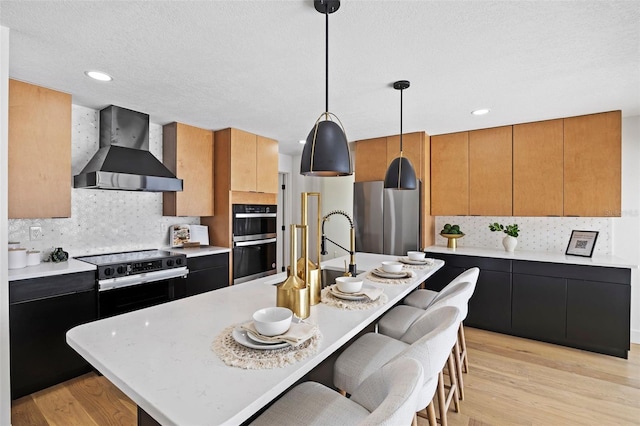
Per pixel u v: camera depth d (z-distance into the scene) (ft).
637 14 5.05
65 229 9.70
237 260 12.87
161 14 5.14
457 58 6.56
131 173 9.49
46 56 6.55
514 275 11.00
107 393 7.64
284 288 4.62
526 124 11.35
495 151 11.94
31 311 7.45
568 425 6.51
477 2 4.80
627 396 7.49
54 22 5.36
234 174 12.55
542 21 5.27
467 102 9.23
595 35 5.67
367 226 13.52
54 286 7.79
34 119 7.95
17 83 7.70
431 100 9.07
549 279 10.42
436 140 13.17
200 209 12.35
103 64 6.92
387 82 7.81
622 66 6.89
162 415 2.52
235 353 3.48
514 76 7.43
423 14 5.10
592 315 9.78
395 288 6.50
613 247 10.83
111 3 4.86
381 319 6.72
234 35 5.76
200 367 3.24
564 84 7.89
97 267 8.51
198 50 6.31
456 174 12.73
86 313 8.32
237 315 4.81
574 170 10.56
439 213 13.12
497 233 12.99
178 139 11.59
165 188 10.14
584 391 7.70
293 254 4.81
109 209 10.71
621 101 9.12
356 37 5.80
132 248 11.32
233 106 9.74
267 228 14.46
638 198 10.44
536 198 11.18
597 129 10.21
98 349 3.64
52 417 6.76
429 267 8.58
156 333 4.11
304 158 5.19
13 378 7.25
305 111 10.21
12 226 8.70
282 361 3.30
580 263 9.90
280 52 6.38
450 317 4.44
